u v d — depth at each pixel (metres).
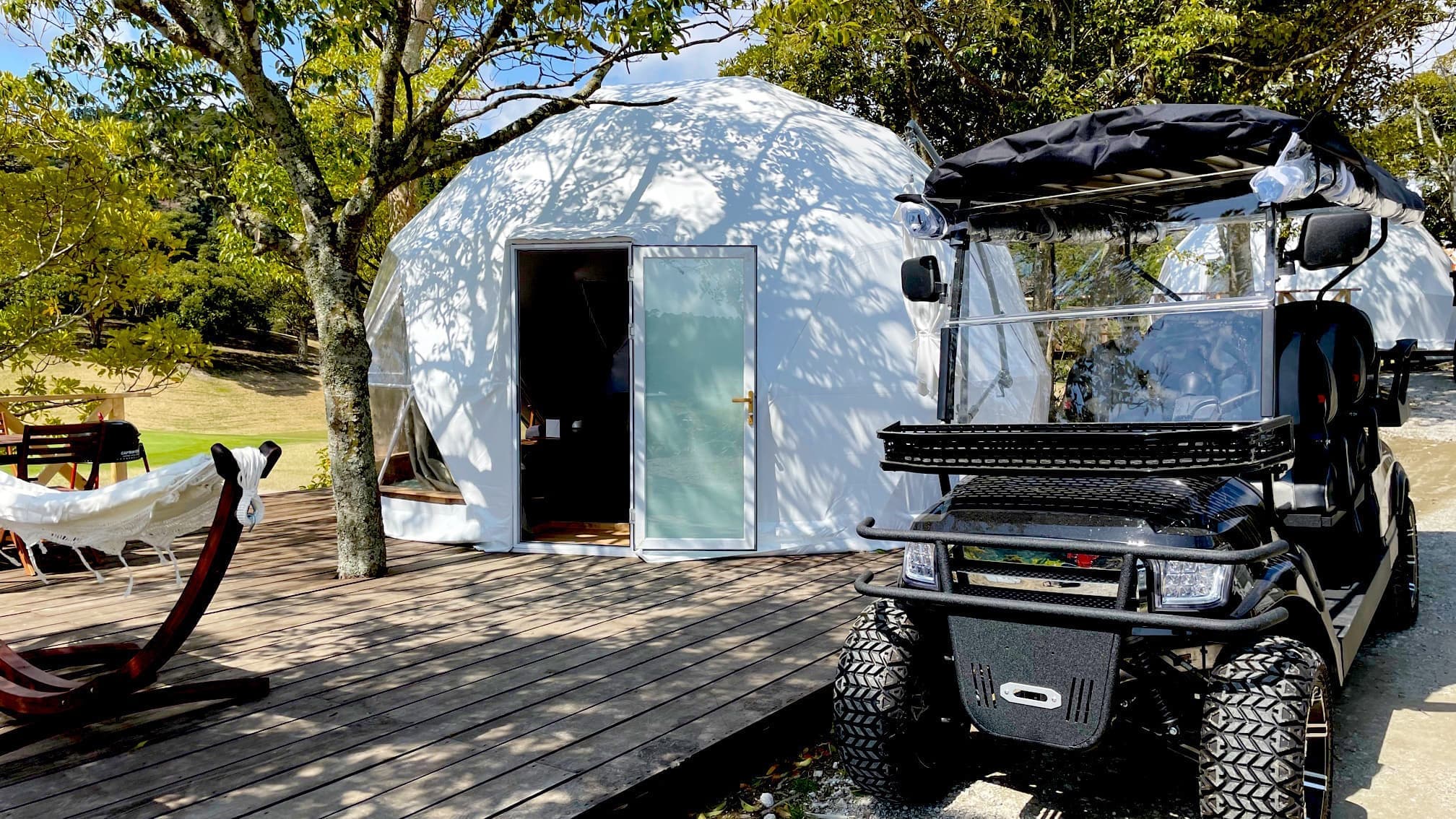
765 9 6.50
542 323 9.48
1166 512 2.92
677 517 7.20
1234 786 2.68
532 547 7.45
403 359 8.19
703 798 3.62
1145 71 13.47
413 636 5.12
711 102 8.20
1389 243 11.78
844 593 6.05
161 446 20.09
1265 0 14.09
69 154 8.07
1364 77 15.01
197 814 3.09
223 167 7.29
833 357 7.28
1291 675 2.76
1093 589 2.93
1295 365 4.40
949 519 3.21
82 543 3.70
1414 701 4.50
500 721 3.90
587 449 9.30
